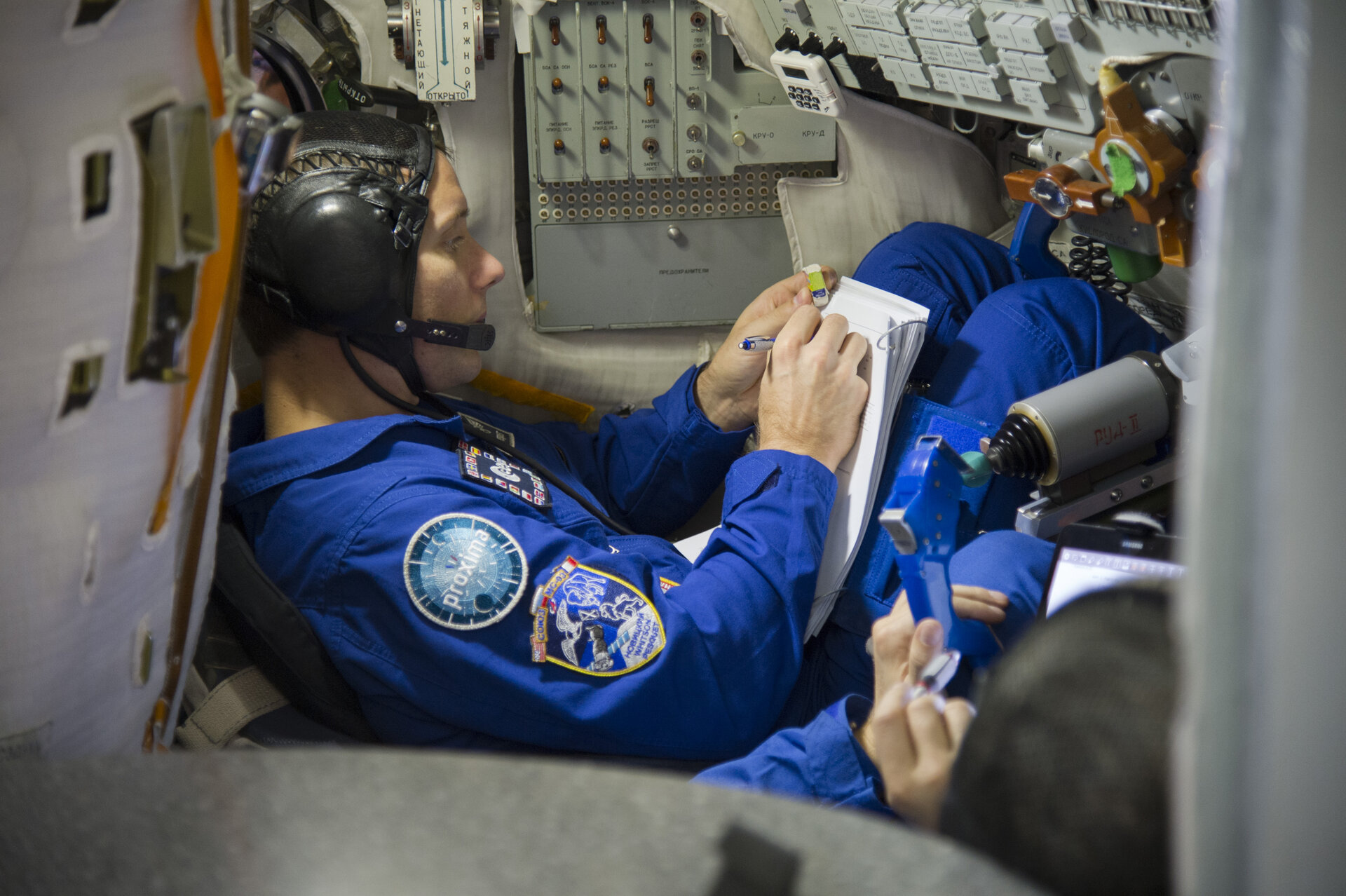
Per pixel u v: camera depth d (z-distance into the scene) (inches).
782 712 55.7
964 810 18.6
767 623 51.6
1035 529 52.3
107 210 22.7
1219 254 13.4
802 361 57.6
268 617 49.1
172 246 24.0
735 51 72.6
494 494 55.6
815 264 71.1
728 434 68.3
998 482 55.4
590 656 48.4
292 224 52.4
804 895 13.3
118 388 24.7
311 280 52.9
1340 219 13.3
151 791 15.5
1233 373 12.9
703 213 76.3
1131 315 60.7
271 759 16.0
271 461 52.9
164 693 34.6
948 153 74.5
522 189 77.0
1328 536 12.8
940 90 62.7
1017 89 56.6
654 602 50.3
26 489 23.6
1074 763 17.2
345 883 13.7
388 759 15.8
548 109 72.8
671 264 77.0
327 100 70.9
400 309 56.1
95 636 27.3
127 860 14.2
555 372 78.2
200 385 28.1
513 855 14.0
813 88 68.3
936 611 40.9
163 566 29.6
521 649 48.5
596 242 76.2
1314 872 12.7
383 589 49.1
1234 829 12.3
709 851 13.9
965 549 49.6
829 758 40.9
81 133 21.8
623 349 78.6
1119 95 48.6
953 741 29.5
